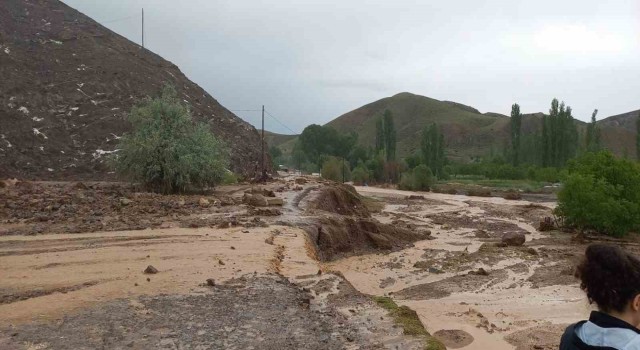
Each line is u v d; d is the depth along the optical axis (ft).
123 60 248.52
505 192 223.51
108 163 106.42
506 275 64.23
